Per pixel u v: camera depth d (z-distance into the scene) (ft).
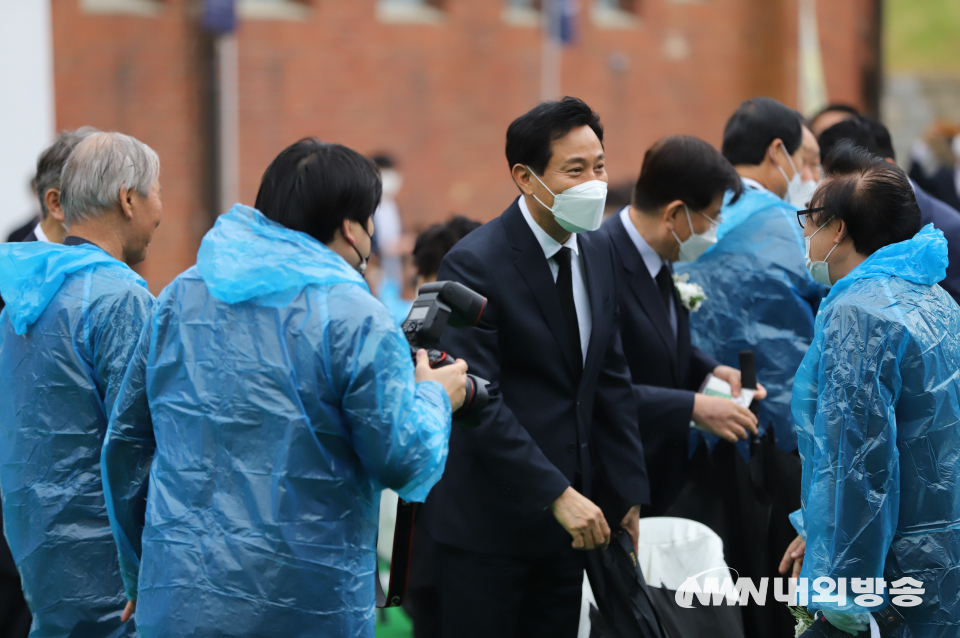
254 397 14.44
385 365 14.37
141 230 18.85
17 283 18.29
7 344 18.60
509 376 20.44
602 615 20.99
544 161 19.39
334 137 67.82
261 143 64.59
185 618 14.30
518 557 20.57
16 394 18.28
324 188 15.14
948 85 91.04
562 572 21.12
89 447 17.93
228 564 14.24
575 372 20.52
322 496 14.47
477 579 20.61
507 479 19.52
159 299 15.76
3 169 51.83
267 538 14.21
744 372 23.67
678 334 24.68
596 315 20.57
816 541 16.07
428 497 21.52
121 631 18.10
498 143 76.18
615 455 21.26
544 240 20.26
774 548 22.62
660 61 84.38
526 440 19.51
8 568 23.53
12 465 18.26
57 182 21.04
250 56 63.62
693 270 25.82
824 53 89.97
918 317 15.93
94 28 57.31
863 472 15.55
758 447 23.27
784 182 26.68
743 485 22.80
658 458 24.40
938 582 15.90
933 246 16.49
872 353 15.67
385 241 61.00
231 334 14.75
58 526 17.92
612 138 82.28
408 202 71.77
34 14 52.34
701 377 24.99
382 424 14.26
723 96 89.10
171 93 60.75
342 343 14.35
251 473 14.39
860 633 16.25
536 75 77.51
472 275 19.93
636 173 84.17
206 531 14.48
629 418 21.50
